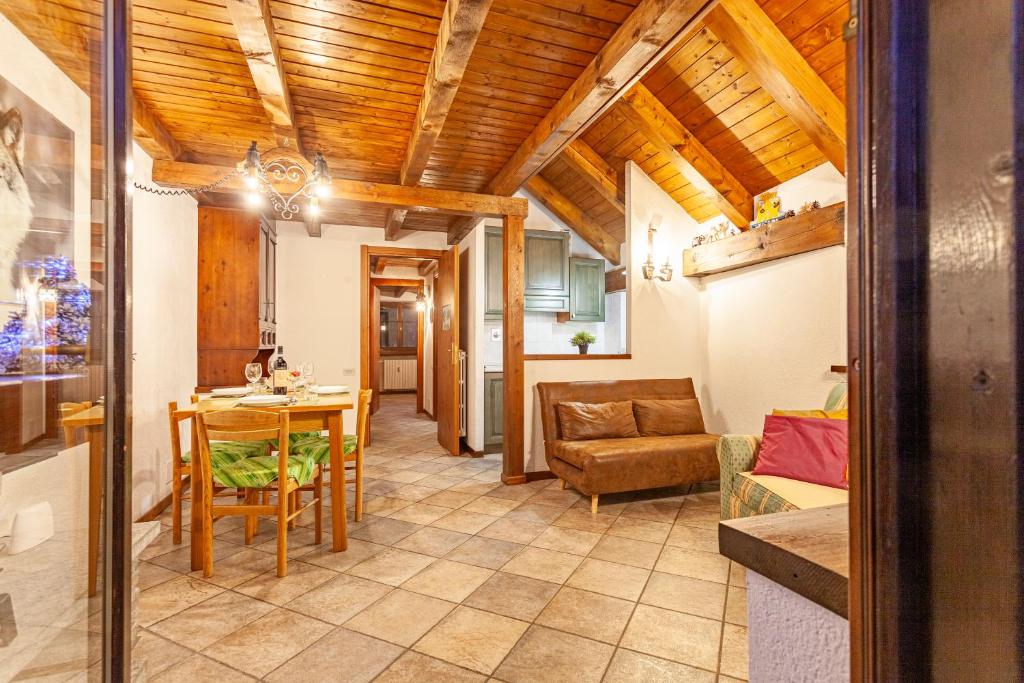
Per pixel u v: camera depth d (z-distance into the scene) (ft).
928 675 1.18
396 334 36.42
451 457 16.03
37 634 3.15
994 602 1.08
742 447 8.61
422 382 26.76
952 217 1.14
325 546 8.83
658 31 6.83
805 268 12.00
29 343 4.05
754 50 8.89
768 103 10.93
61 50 3.38
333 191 11.71
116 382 2.56
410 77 8.70
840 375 11.14
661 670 5.46
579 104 8.80
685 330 15.35
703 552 8.54
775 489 7.35
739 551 2.14
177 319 11.99
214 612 6.61
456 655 5.72
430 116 8.89
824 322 11.55
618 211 17.71
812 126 9.48
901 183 1.21
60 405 3.59
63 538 3.16
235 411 7.46
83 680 2.88
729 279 14.33
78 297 3.77
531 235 17.42
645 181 15.06
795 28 8.89
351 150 11.77
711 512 10.65
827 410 9.09
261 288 14.42
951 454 1.14
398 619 6.46
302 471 8.29
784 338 12.58
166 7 6.91
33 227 4.37
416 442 18.49
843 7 8.38
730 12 8.60
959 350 1.12
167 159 10.75
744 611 6.66
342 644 5.92
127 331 2.63
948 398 1.14
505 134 11.07
